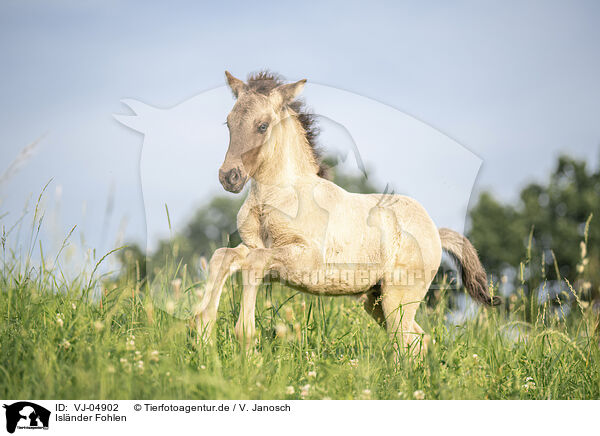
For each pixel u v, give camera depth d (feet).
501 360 25.08
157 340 22.29
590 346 26.73
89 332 21.84
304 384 21.88
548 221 160.35
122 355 20.12
